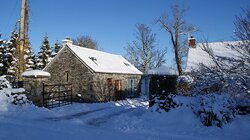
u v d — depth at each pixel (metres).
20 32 16.70
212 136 8.79
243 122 9.73
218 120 9.73
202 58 22.75
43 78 15.26
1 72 30.91
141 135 8.97
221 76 10.59
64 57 22.61
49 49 39.41
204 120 10.02
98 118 12.59
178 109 11.32
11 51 31.44
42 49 38.66
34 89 14.64
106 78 22.77
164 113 11.50
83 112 14.61
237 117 10.22
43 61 38.38
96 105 18.45
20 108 13.26
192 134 9.12
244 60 10.09
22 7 16.75
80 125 10.66
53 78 22.97
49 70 23.27
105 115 13.47
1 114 11.84
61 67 22.70
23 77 14.81
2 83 14.95
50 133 8.40
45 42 39.00
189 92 13.21
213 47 21.55
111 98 23.23
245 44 9.90
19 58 16.69
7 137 7.35
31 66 35.50
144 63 41.84
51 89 22.89
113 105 18.73
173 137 8.69
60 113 13.89
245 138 8.41
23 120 10.81
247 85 9.99
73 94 21.80
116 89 24.31
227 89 10.59
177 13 31.08
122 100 23.78
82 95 21.38
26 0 17.08
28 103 14.12
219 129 9.52
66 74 22.41
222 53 20.11
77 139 7.79
